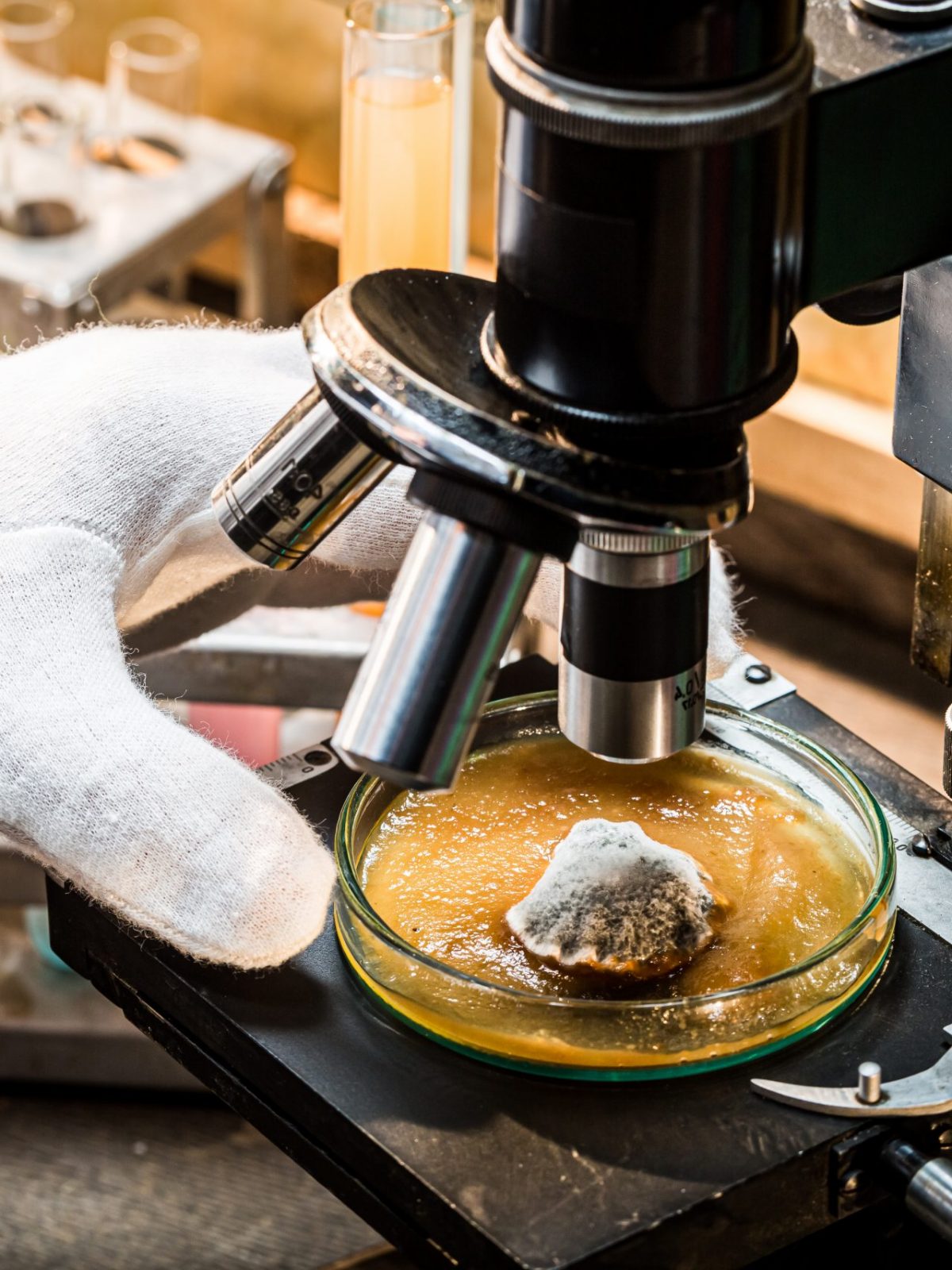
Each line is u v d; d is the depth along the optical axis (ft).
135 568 1.78
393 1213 1.51
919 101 1.38
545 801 1.71
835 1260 1.60
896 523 2.74
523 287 1.34
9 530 1.71
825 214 1.38
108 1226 2.43
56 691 1.63
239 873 1.58
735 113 1.27
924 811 1.73
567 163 1.29
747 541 2.91
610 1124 1.51
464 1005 1.54
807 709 1.82
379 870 1.65
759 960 1.58
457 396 1.35
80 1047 2.55
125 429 1.76
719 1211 1.47
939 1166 1.48
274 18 3.08
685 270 1.30
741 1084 1.53
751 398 1.35
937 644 1.71
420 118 2.02
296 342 1.94
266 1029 1.57
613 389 1.33
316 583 2.05
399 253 2.08
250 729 2.34
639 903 1.59
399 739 1.34
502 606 1.34
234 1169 2.53
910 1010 1.58
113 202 2.83
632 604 1.38
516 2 1.30
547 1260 1.42
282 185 2.95
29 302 2.67
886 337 2.68
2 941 2.64
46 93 2.92
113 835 1.59
